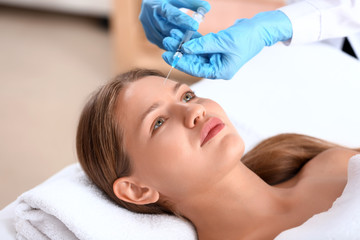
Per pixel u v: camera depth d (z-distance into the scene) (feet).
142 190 3.70
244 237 3.54
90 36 11.83
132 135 3.53
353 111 4.87
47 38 11.69
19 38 11.68
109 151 3.64
